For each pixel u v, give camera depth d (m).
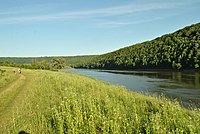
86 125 12.12
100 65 182.75
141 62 120.69
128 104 18.17
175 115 13.18
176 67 90.88
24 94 26.95
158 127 10.17
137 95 23.72
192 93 36.47
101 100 18.70
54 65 140.50
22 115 16.64
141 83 52.97
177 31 140.88
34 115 16.20
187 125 10.88
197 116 13.31
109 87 29.88
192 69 83.44
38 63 125.50
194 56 83.75
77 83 33.41
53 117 13.62
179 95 34.88
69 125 11.78
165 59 100.00
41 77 47.94
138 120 12.50
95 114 13.61
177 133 10.14
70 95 19.72
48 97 22.77
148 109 16.80
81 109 14.38
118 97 21.16
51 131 12.85
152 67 111.25
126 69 138.50
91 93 20.73
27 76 55.50
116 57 166.38
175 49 102.56
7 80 41.34
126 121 12.23
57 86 30.75
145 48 145.75
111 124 11.11
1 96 26.38
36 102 21.11
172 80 57.38
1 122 15.74
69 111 13.71
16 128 13.56
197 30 117.25
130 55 147.38
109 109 15.07
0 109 19.91
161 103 18.25
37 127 13.72
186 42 101.00
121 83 53.88
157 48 124.31
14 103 21.94
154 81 56.59
